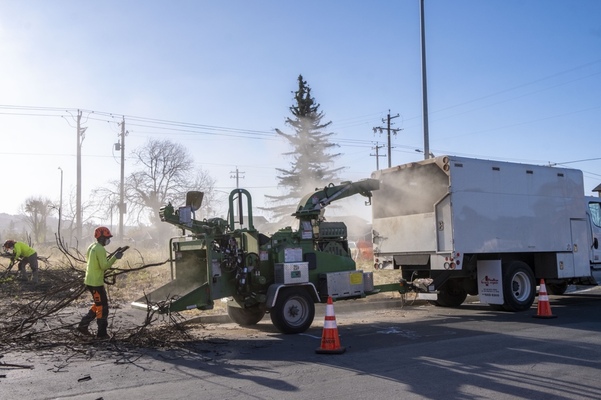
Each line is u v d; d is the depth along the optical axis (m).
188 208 9.98
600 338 9.41
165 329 9.89
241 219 10.71
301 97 49.91
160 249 26.75
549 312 11.93
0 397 6.04
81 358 7.91
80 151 38.03
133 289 15.89
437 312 13.45
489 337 9.56
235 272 10.18
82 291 9.99
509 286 12.95
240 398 6.02
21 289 15.52
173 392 6.23
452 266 12.05
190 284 10.81
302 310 10.45
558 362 7.62
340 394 6.14
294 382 6.64
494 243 12.70
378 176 14.20
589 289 18.69
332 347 8.25
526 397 6.03
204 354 8.25
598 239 15.26
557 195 14.15
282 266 10.26
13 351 8.34
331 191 11.84
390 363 7.61
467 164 12.42
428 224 12.76
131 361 7.72
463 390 6.29
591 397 6.02
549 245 13.77
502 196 12.97
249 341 9.38
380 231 14.05
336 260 11.38
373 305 14.35
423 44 21.98
